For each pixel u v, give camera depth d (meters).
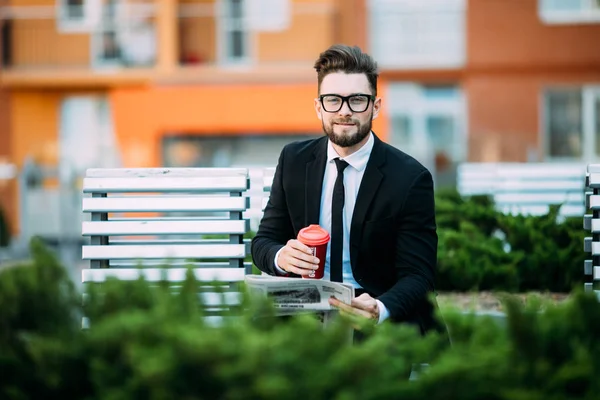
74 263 17.36
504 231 7.36
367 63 4.48
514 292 6.67
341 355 2.48
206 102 26.92
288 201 4.64
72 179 20.33
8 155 27.19
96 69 27.02
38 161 27.11
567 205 9.84
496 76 26.22
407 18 26.50
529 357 2.64
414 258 4.40
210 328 2.60
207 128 26.94
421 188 4.46
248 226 5.03
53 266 2.85
